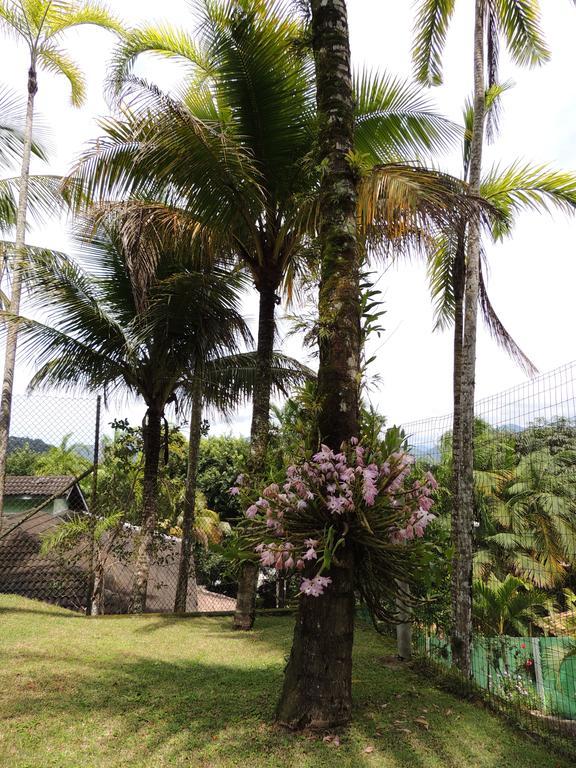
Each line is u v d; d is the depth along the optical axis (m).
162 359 8.49
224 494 21.66
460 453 5.74
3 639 5.31
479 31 5.79
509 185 6.21
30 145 9.07
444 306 7.37
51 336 7.80
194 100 7.37
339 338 3.87
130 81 5.43
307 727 3.35
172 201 6.49
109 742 3.15
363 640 6.17
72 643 5.34
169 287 7.71
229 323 8.52
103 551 9.66
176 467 11.71
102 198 6.26
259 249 6.98
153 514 8.78
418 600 4.05
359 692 4.18
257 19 6.44
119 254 8.39
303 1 5.29
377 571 3.72
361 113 7.16
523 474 11.20
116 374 8.48
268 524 3.50
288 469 3.52
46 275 7.55
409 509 3.43
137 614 7.82
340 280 3.98
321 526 3.49
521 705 4.16
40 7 9.01
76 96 10.20
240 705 3.78
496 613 8.20
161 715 3.57
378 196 4.17
